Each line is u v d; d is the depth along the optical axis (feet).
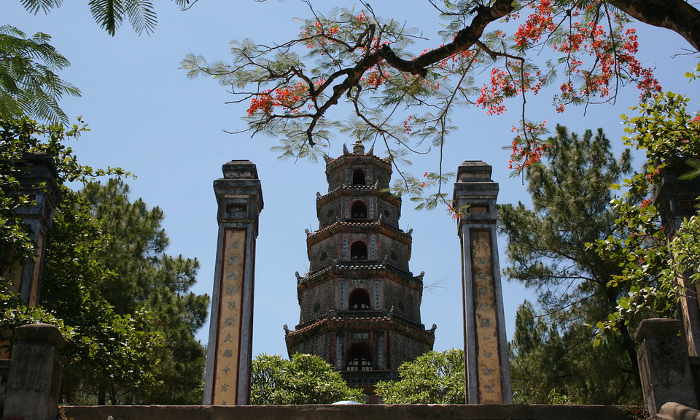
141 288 105.70
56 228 76.28
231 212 69.05
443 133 49.19
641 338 43.57
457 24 42.83
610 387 85.46
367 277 143.13
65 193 78.23
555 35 45.01
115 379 77.10
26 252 57.00
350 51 45.93
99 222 81.92
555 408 43.98
